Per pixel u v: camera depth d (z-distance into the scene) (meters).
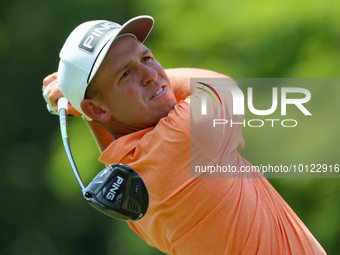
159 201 9.34
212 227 9.37
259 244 9.38
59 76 9.77
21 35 41.56
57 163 40.00
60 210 40.34
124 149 9.35
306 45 33.09
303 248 9.67
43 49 41.34
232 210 9.30
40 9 41.09
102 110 9.55
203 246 9.54
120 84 9.20
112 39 8.87
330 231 31.33
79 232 40.16
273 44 33.44
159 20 36.69
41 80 41.62
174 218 9.48
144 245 38.41
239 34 34.34
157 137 9.13
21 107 41.91
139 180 8.39
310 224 31.42
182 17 36.34
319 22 33.09
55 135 41.59
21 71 41.75
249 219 9.36
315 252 9.77
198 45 35.34
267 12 33.97
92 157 35.72
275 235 9.53
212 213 9.28
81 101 9.55
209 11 35.59
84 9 39.97
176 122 8.99
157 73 9.40
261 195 9.80
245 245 9.37
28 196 41.12
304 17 33.31
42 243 40.53
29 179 41.38
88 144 36.19
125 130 9.79
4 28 41.62
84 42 9.30
